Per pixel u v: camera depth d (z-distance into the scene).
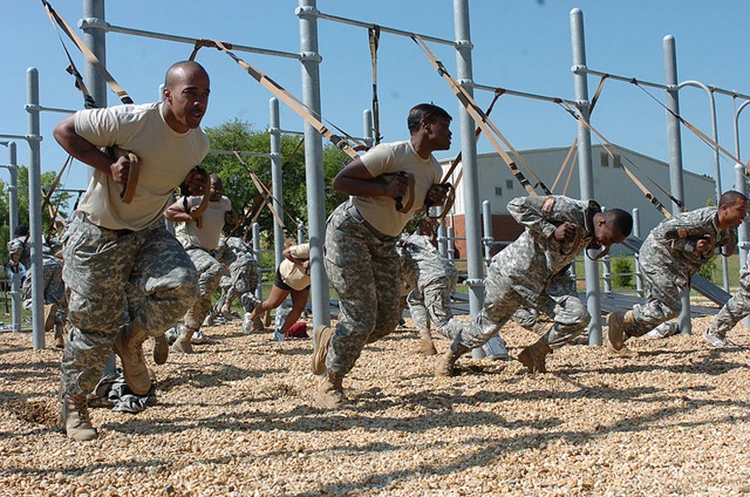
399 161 4.89
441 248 12.35
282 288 9.49
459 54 7.34
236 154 10.30
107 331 4.39
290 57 6.19
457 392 5.76
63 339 10.01
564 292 6.20
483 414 5.00
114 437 4.46
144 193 4.19
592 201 5.77
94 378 4.42
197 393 5.89
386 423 4.79
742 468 3.67
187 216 8.00
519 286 6.00
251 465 3.87
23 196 29.83
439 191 4.95
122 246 4.25
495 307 6.16
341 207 5.12
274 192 11.56
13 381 6.71
